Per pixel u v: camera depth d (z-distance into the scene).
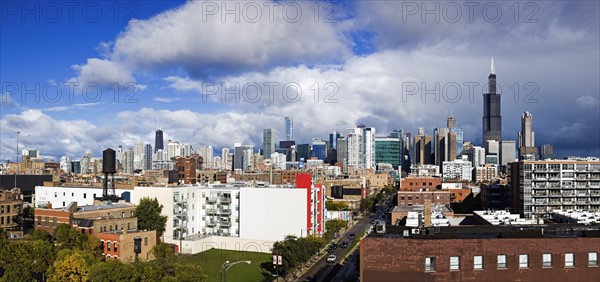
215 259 153.88
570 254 65.06
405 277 63.97
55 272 98.81
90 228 135.88
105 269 91.38
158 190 171.88
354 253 167.12
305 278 132.88
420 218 117.19
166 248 108.12
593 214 138.88
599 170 198.50
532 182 197.38
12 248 101.94
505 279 63.97
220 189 179.75
